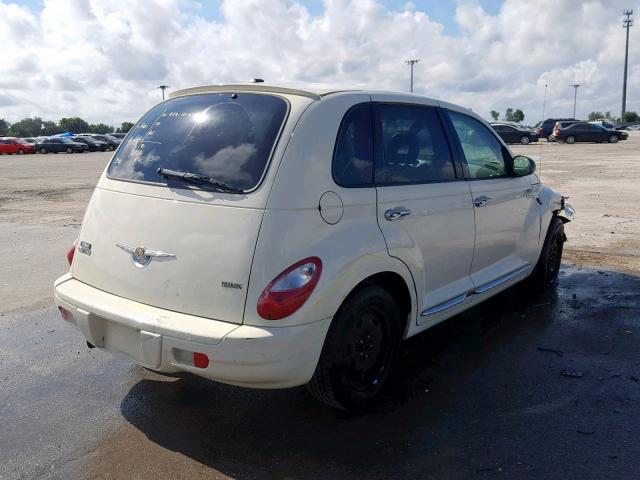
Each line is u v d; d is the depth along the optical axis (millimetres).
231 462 3156
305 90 3406
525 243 5309
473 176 4484
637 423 3492
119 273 3396
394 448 3260
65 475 3053
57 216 11844
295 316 2971
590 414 3600
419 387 3979
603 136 40438
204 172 3260
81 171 26000
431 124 4180
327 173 3236
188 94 3824
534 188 5453
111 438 3404
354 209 3336
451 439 3340
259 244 2969
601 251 7766
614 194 13391
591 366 4289
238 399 3854
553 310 5500
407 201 3701
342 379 3381
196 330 2969
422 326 4008
